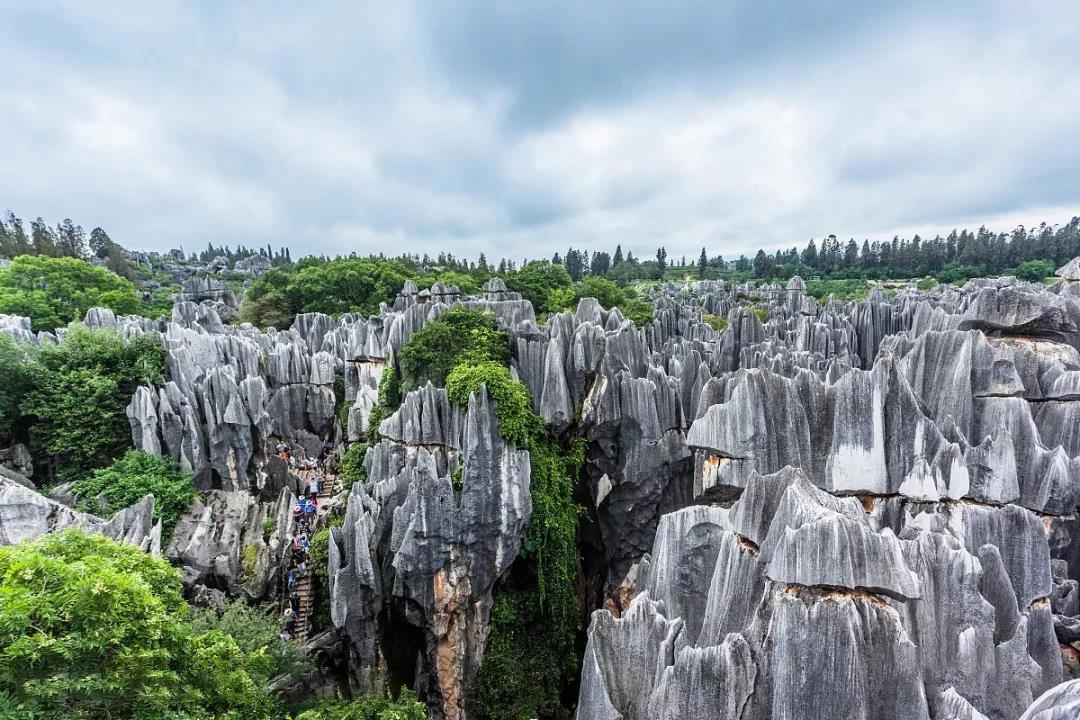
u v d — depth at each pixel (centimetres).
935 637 1585
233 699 1711
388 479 3055
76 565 1397
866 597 1321
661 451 3316
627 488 3356
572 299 7650
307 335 6353
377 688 2925
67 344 3828
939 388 2783
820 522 1312
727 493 2664
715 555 1914
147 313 7362
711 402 2889
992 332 3241
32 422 3716
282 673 2559
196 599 3112
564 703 3228
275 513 3791
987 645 1578
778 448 2492
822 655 1284
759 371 2505
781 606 1336
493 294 6444
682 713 1376
